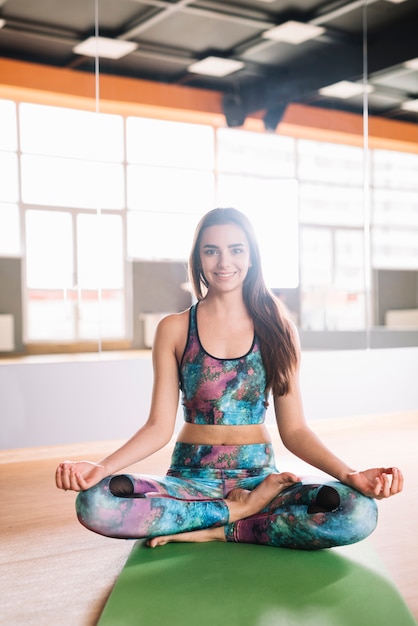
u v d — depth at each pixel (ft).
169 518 4.82
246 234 5.34
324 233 14.80
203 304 5.46
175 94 13.17
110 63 12.39
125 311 14.08
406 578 4.59
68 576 4.74
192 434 5.27
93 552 5.28
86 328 13.20
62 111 12.14
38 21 11.61
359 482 4.66
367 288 13.75
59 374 9.41
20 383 9.16
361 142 14.06
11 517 6.31
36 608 4.16
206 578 4.37
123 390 9.86
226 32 13.09
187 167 13.96
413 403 12.31
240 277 5.28
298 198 14.73
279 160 14.47
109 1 11.91
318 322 15.14
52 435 9.38
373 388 11.85
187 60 13.05
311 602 4.01
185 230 14.35
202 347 5.28
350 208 14.60
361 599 4.08
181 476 5.20
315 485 4.76
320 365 11.34
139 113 12.86
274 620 3.77
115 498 4.66
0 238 12.80
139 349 14.35
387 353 11.97
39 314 13.19
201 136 13.82
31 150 12.14
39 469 8.55
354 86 13.83
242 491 5.04
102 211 12.92
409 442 10.09
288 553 4.85
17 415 9.16
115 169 12.91
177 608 3.93
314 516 4.66
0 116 11.89
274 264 15.06
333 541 4.71
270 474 4.92
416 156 14.53
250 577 4.39
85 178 12.53
